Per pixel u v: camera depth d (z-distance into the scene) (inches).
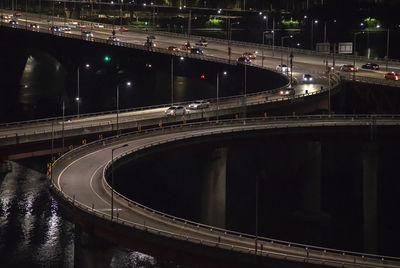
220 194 7736.2
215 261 4852.4
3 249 7042.3
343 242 7736.2
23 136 7012.8
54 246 7121.1
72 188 5935.0
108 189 5841.5
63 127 7150.6
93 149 6988.2
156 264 6589.6
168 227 5157.5
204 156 7647.6
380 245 7800.2
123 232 5123.0
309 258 4628.4
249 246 4852.4
